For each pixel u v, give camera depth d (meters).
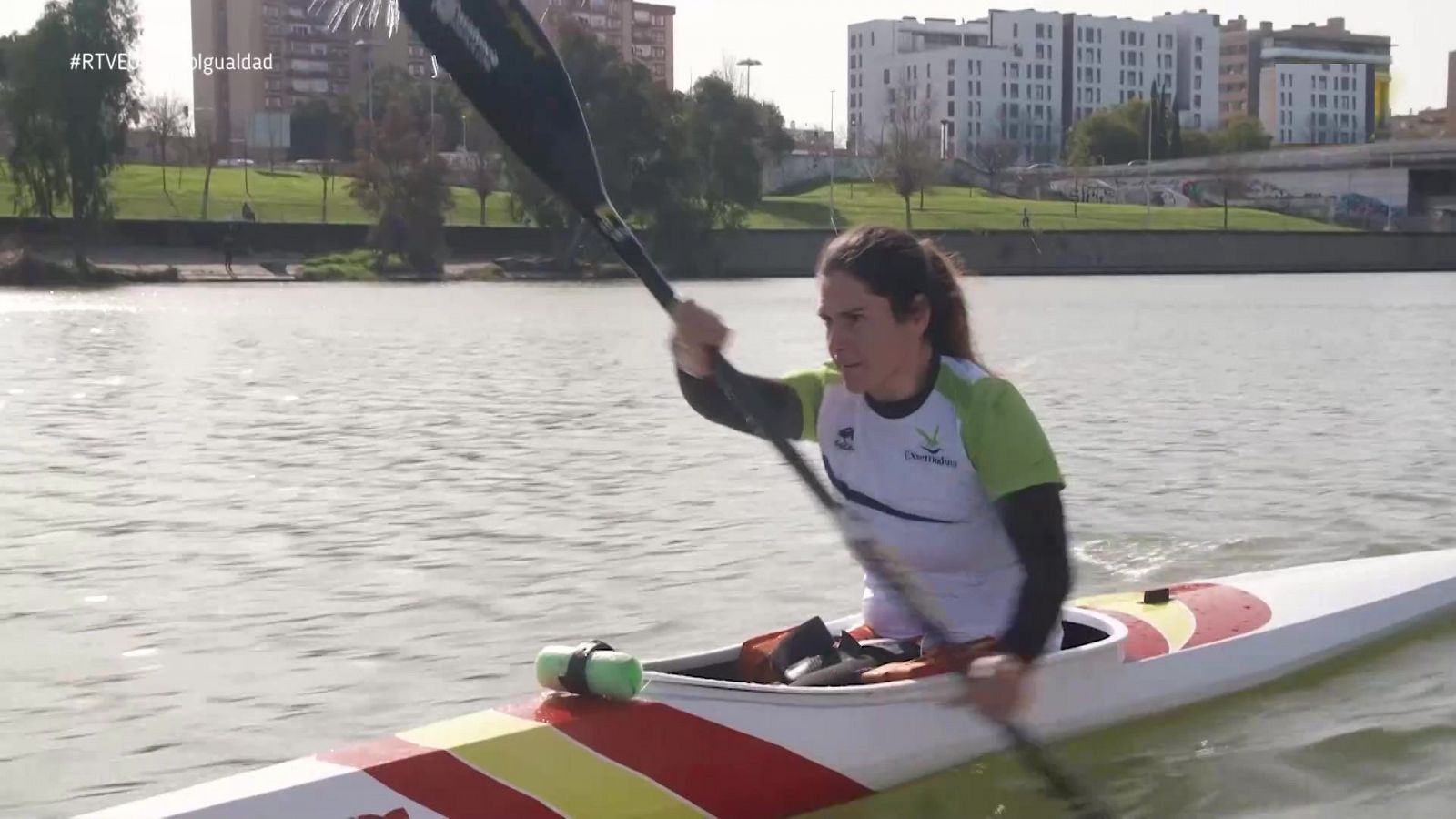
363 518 9.80
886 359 4.26
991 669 3.94
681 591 7.84
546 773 4.08
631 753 4.20
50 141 52.78
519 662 6.61
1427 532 9.09
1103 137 128.25
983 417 4.23
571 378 19.81
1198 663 5.67
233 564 8.46
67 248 58.59
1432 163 97.62
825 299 4.28
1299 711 5.70
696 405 4.58
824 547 8.84
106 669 6.53
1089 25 160.38
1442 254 80.06
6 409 16.17
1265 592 6.49
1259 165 105.75
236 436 13.94
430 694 6.18
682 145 66.56
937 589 4.55
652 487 10.95
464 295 46.94
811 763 4.49
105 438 13.84
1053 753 5.03
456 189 82.38
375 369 21.08
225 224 60.97
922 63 158.25
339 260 60.47
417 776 3.94
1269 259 77.56
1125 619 5.89
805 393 4.69
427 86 85.94
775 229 73.50
